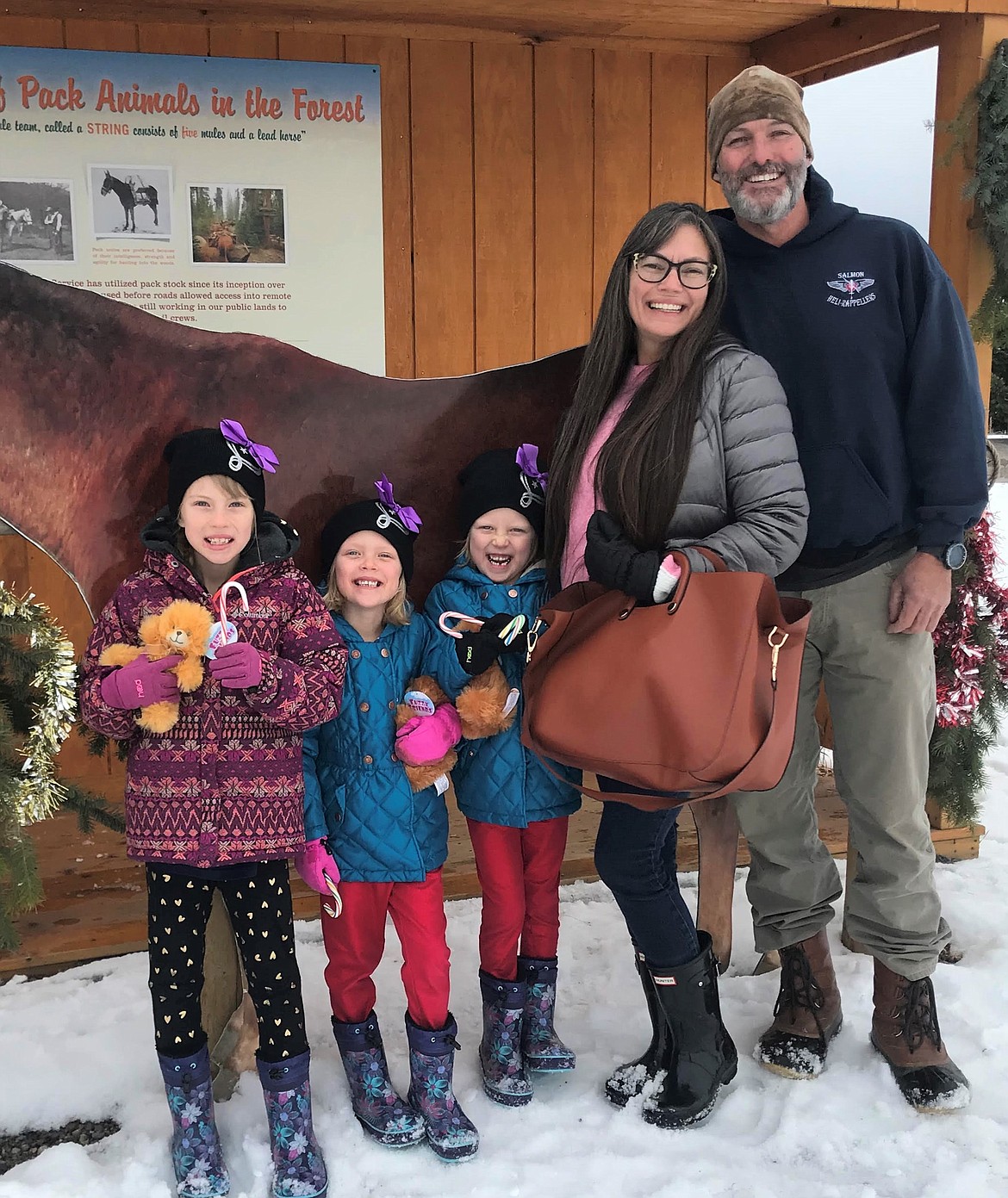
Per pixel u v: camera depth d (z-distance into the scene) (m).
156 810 1.94
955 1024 2.50
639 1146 2.13
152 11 3.39
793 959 2.40
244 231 3.61
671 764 1.89
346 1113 2.21
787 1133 2.14
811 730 2.36
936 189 3.13
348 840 2.14
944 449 2.12
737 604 1.88
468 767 2.29
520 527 2.31
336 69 3.59
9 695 2.28
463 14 3.54
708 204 4.12
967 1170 2.03
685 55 3.97
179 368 2.31
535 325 3.99
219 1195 1.98
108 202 3.48
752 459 2.01
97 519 2.29
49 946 2.77
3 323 2.19
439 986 2.16
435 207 3.79
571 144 3.91
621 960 2.84
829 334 2.16
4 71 3.33
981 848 3.56
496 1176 2.04
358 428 2.46
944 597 2.14
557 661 2.04
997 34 2.98
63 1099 2.26
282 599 2.05
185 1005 2.00
